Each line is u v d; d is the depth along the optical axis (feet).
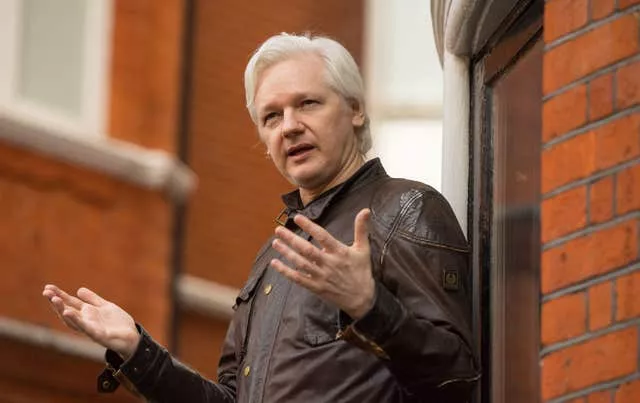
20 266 52.49
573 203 19.49
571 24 19.90
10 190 52.54
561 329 19.34
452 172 23.68
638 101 19.16
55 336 52.49
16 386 51.85
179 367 21.77
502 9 22.88
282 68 21.66
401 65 65.21
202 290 57.62
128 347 21.48
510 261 22.47
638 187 18.97
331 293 19.43
